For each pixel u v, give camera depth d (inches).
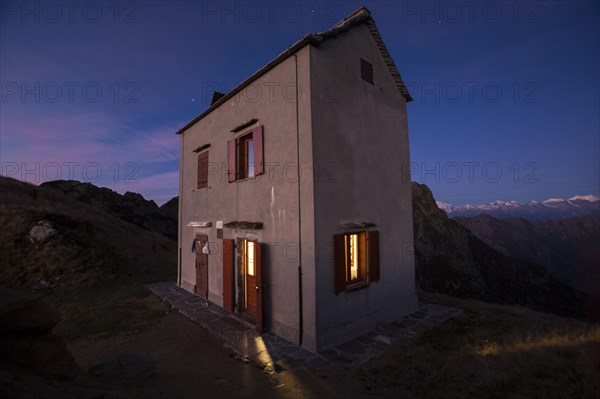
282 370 218.7
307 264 259.4
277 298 287.3
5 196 722.2
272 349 253.8
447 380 190.2
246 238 333.4
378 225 323.6
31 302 173.2
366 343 265.0
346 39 312.3
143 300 429.7
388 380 198.1
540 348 221.9
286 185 283.3
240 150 364.5
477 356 219.8
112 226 813.2
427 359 223.8
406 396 175.9
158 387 186.7
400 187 361.1
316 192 260.5
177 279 513.0
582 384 171.8
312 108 265.1
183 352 258.4
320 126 270.8
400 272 343.3
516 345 234.2
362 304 292.5
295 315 266.7
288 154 283.3
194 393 183.5
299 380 204.1
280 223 288.0
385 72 363.9
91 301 435.5
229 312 350.0
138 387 181.6
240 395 184.1
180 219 509.7
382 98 351.6
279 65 299.9
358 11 339.6
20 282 489.7
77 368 185.3
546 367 194.7
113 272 571.8
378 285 313.3
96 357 263.3
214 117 415.8
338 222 278.1
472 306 374.9
